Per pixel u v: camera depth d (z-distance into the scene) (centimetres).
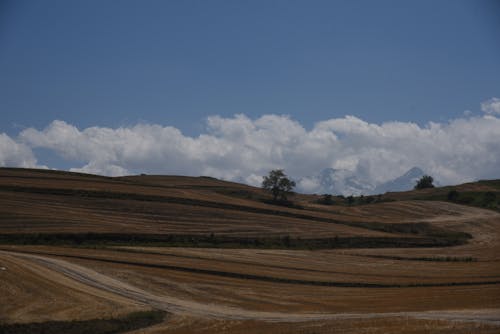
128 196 9588
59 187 9512
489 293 4944
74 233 7281
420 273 6419
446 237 10319
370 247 8762
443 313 3938
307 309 4384
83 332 3484
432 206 13538
